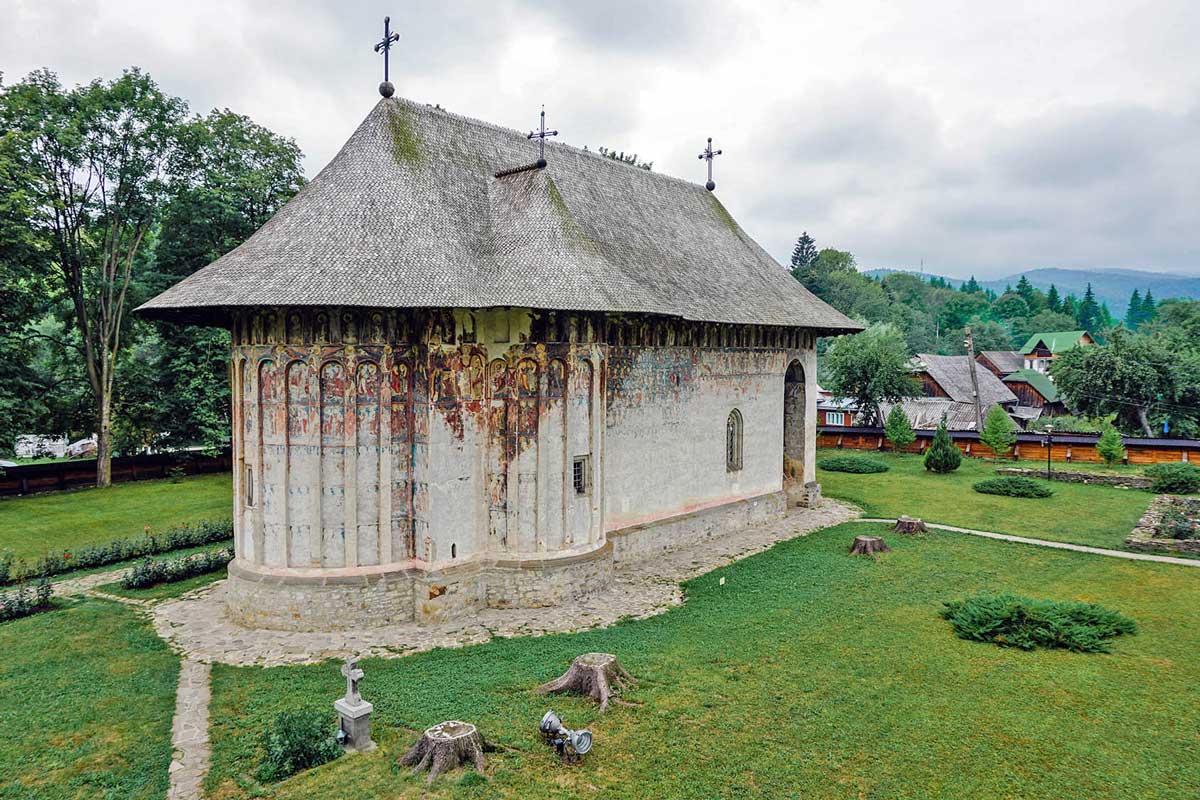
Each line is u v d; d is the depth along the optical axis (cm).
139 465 4500
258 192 4522
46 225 3894
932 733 1379
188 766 1293
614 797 1183
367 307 1917
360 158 2209
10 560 2575
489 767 1259
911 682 1603
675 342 2794
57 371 4531
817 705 1491
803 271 12662
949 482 4319
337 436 1969
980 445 5244
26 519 3397
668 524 2772
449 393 2048
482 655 1780
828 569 2533
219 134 4519
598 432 2277
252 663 1764
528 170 2428
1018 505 3641
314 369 1942
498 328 2117
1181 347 6128
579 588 2212
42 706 1529
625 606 2172
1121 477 4078
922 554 2723
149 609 2191
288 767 1259
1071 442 4875
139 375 4612
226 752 1337
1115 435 4562
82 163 4012
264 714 1483
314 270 1927
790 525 3247
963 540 2931
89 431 4544
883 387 5784
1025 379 8312
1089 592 2259
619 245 2684
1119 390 5750
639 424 2655
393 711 1471
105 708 1517
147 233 4681
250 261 1984
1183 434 5731
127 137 4112
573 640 1873
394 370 2009
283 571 1986
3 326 3750
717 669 1673
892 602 2173
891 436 5419
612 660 1567
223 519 3394
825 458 4972
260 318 1972
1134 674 1645
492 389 2130
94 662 1775
